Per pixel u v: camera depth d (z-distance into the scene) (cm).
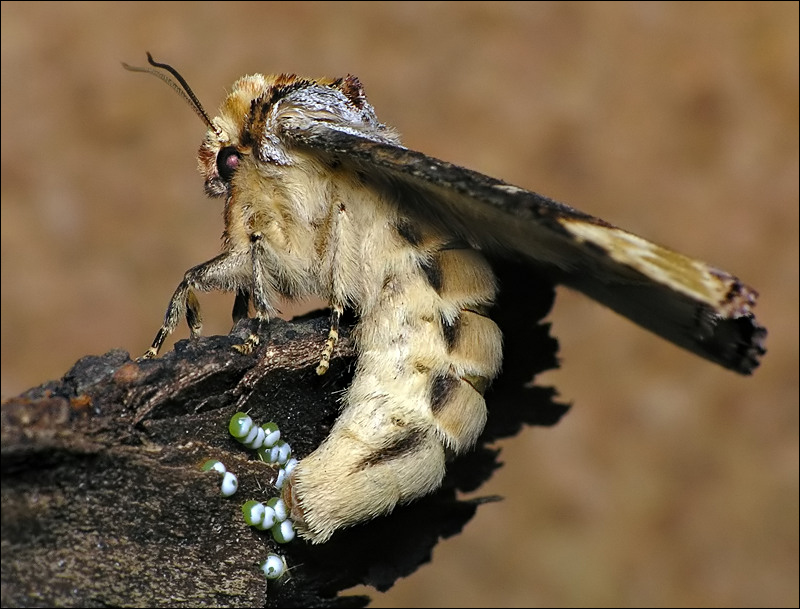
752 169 30
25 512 13
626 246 13
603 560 23
